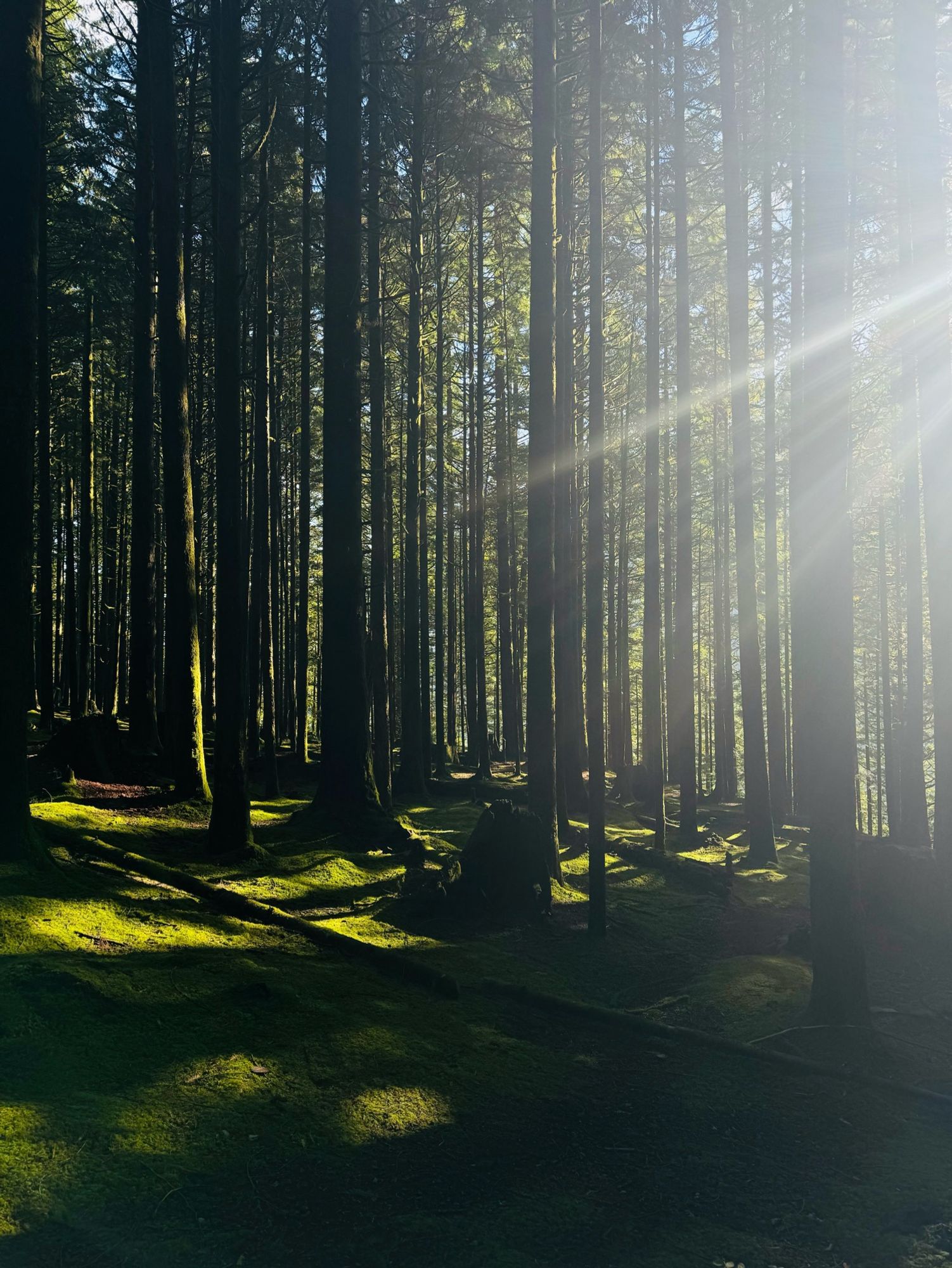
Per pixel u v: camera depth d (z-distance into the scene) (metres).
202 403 19.02
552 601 10.85
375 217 16.14
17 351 6.92
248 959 6.38
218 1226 3.56
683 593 15.62
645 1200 4.13
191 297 19.84
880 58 12.68
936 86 10.84
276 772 15.38
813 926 6.64
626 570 24.69
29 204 7.00
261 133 15.43
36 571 27.38
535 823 9.48
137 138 15.57
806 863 14.84
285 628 28.19
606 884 11.52
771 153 15.23
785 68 14.52
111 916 6.55
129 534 26.33
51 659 20.77
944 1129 5.09
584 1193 4.15
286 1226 3.62
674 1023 6.81
